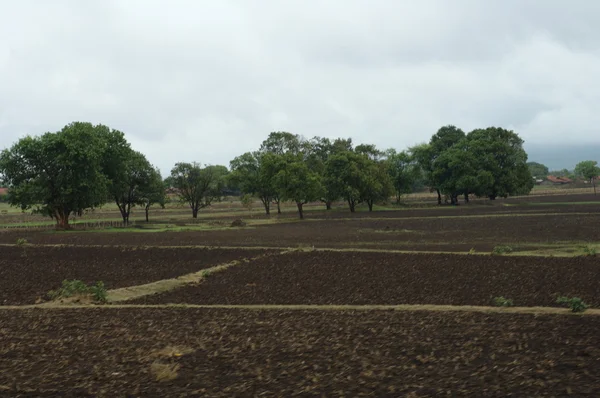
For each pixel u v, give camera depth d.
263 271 33.62
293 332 16.80
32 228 80.94
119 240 57.19
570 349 13.38
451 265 33.28
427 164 136.88
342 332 16.55
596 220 66.50
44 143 76.81
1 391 11.58
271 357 13.77
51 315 21.33
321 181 105.31
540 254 38.06
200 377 12.25
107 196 87.56
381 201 129.38
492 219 75.69
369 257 38.25
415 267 33.06
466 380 11.25
